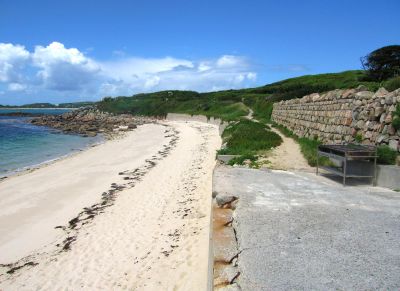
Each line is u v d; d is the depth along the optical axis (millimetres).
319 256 4742
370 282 4102
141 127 56781
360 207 6898
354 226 5828
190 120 68938
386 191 8352
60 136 43344
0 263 8617
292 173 10578
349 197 7668
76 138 41062
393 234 5492
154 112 90062
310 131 18125
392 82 13492
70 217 11695
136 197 13258
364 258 4688
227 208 7086
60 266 8094
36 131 50531
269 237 5355
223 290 4043
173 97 103500
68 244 9297
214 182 8836
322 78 64250
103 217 11297
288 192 7977
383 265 4500
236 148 17594
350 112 12797
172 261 7605
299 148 16188
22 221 11672
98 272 7609
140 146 30875
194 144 28766
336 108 14445
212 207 7176
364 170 9273
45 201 13891
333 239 5293
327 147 9984
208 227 9242
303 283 4086
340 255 4773
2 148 31438
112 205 12539
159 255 8008
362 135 11539
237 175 9789
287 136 22031
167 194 13188
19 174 19500
